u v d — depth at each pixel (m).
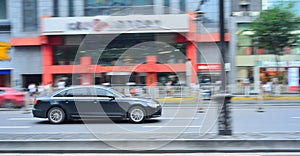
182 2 26.42
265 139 7.95
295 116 14.68
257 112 16.47
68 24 27.05
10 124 13.30
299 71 27.69
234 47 28.03
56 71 27.86
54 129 11.62
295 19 25.59
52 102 13.15
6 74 29.38
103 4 27.39
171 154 7.76
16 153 7.96
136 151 7.86
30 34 28.75
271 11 25.78
